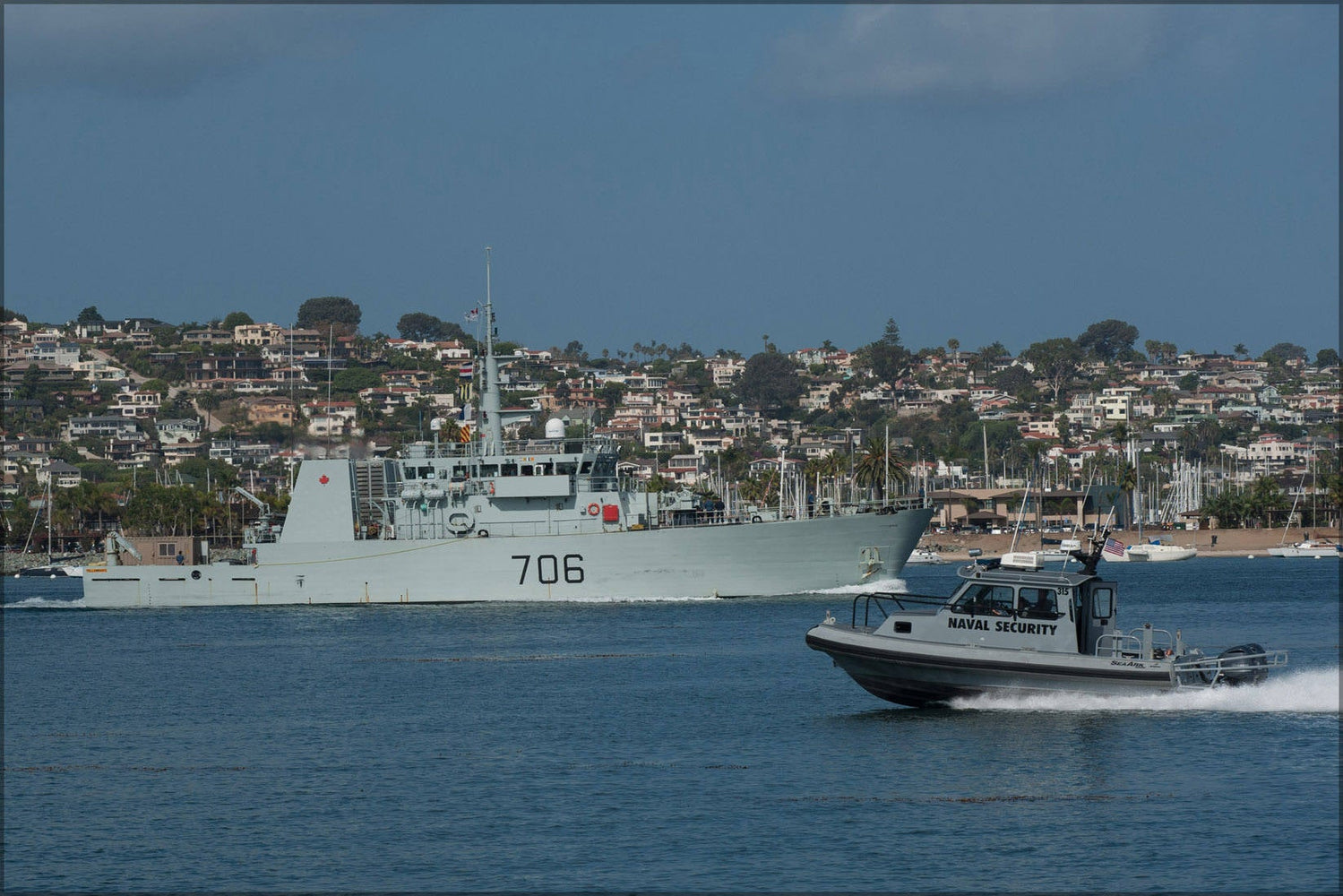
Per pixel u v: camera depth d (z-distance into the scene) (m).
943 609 137.88
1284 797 110.50
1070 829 104.38
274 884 96.94
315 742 142.12
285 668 198.25
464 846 103.94
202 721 156.75
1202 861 97.31
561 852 101.88
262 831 109.38
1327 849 99.00
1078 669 135.25
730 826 106.94
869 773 120.44
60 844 107.31
